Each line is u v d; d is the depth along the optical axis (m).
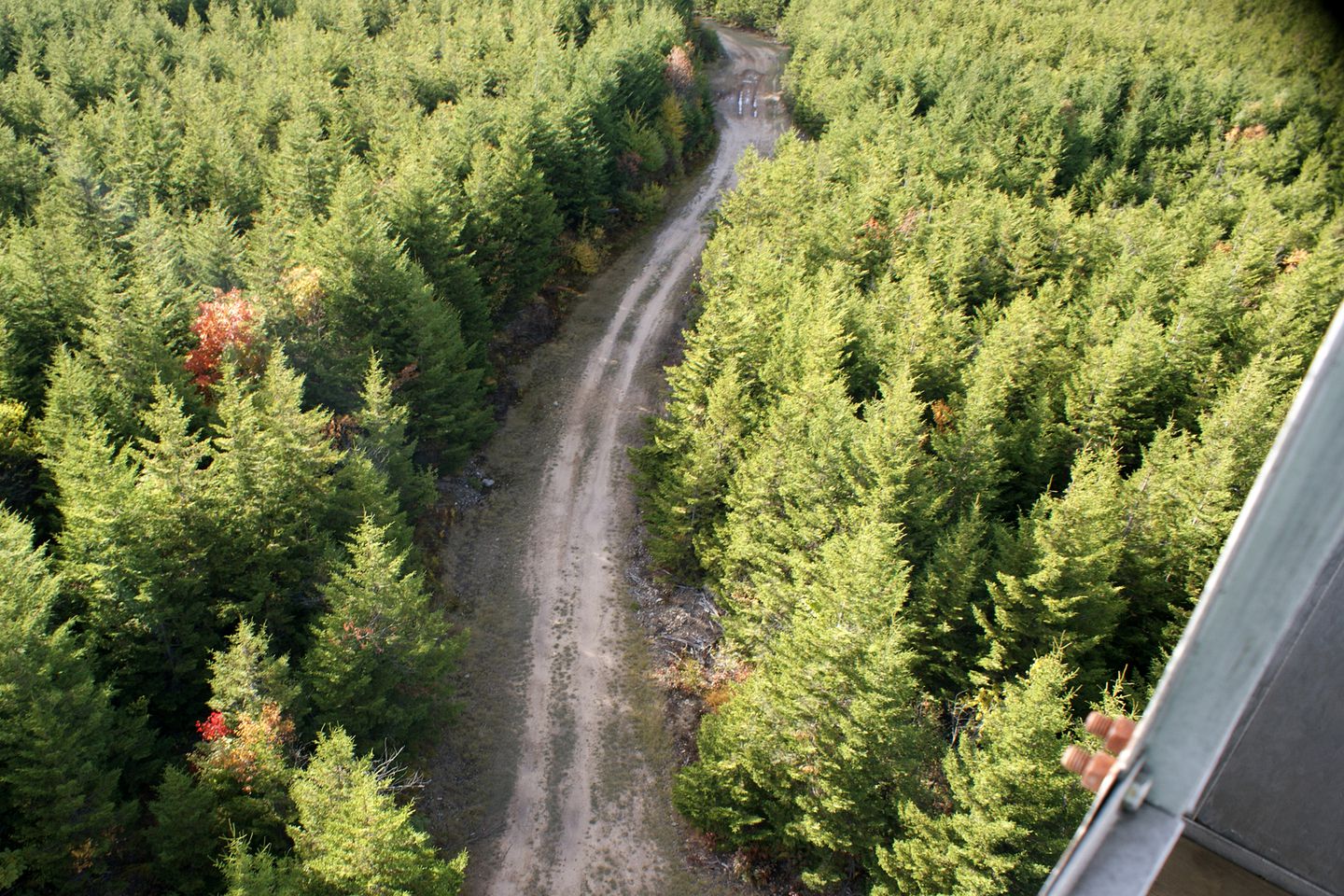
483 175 57.62
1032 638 33.84
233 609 32.53
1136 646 37.41
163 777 28.89
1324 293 58.47
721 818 34.53
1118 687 28.91
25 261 43.00
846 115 94.12
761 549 38.25
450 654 34.41
